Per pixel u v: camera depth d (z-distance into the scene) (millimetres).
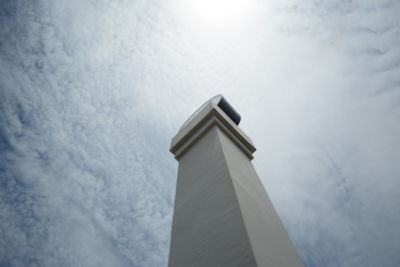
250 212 4137
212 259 3633
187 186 5746
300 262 4262
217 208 4371
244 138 7359
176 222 5039
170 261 4312
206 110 7645
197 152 6621
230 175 4801
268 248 3633
